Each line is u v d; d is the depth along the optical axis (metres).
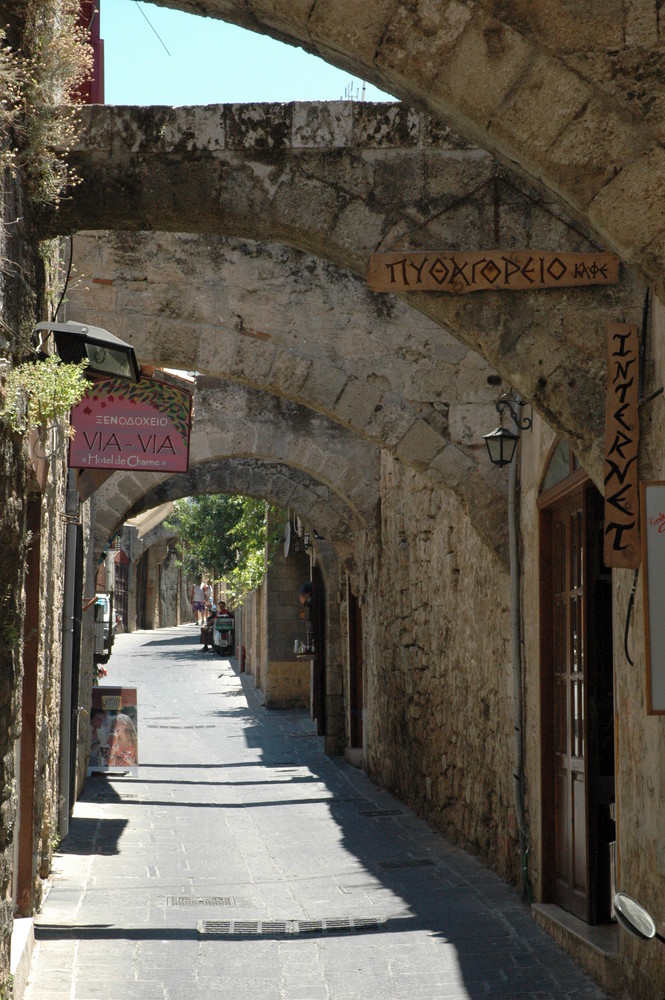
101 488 16.44
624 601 6.56
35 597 7.84
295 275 10.41
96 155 6.40
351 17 4.43
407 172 6.51
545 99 4.46
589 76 4.46
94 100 7.80
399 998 6.51
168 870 10.09
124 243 10.12
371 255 6.39
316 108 6.50
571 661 8.12
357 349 10.46
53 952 7.32
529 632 8.98
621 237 4.49
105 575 20.34
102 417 10.47
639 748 6.28
